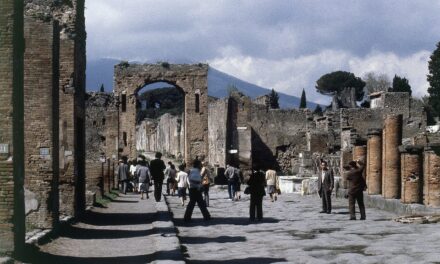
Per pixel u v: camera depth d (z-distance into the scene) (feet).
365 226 90.22
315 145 282.77
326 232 83.87
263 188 102.32
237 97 284.00
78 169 95.35
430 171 107.04
